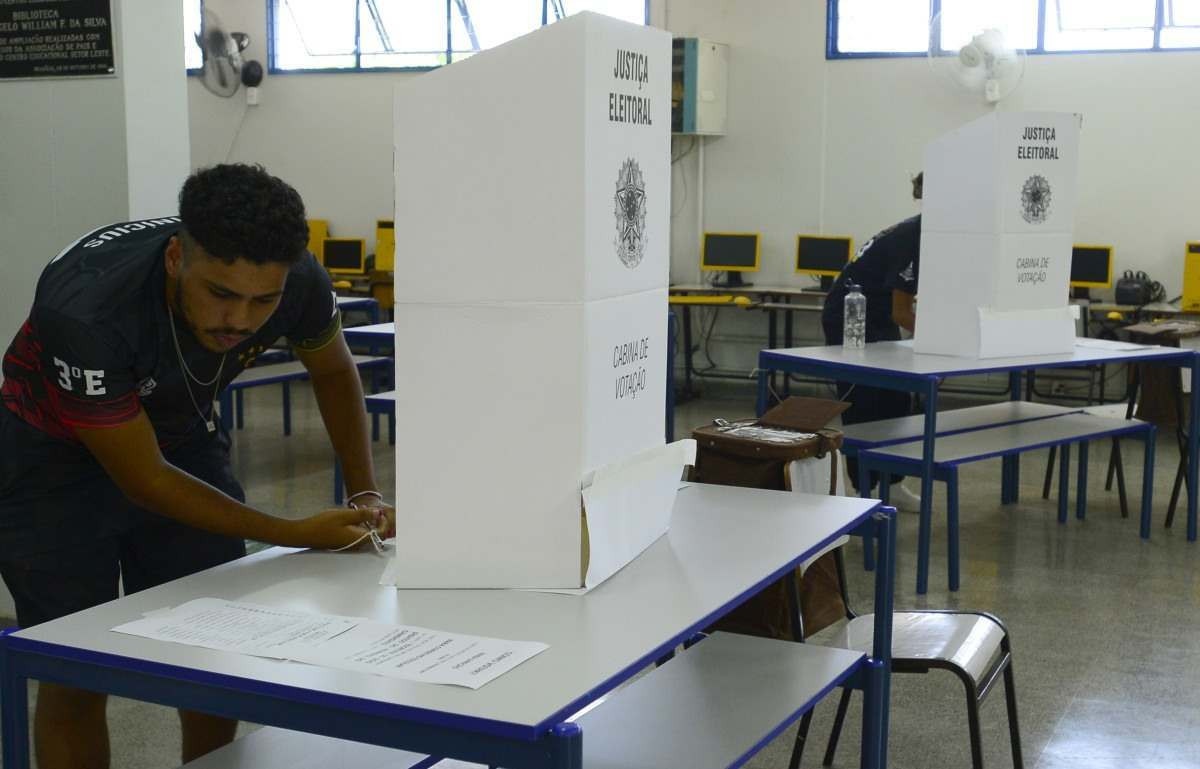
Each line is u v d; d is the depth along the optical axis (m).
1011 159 4.45
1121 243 7.86
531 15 9.28
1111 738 3.01
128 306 1.75
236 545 2.22
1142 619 3.91
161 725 3.04
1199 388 4.81
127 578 2.19
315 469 6.11
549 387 1.67
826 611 2.97
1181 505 5.44
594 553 1.70
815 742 2.96
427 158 1.68
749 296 8.70
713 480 3.10
